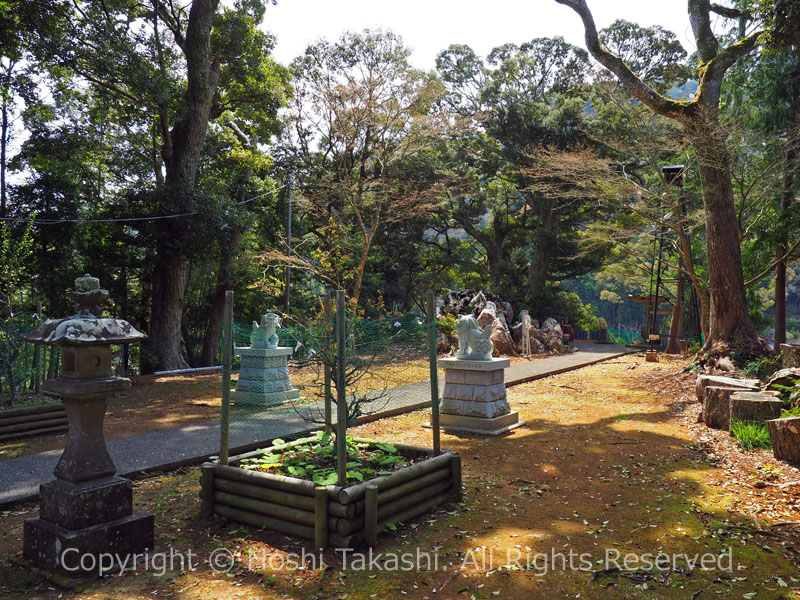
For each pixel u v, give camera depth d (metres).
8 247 14.41
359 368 6.43
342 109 19.25
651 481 6.45
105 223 19.56
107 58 16.41
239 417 9.95
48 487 4.37
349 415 5.90
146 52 17.95
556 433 9.11
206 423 9.53
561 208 31.31
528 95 35.03
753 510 5.44
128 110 20.12
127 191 18.88
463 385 9.40
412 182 25.77
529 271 34.81
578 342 32.12
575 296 42.75
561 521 5.20
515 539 4.76
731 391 8.96
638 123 17.61
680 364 18.67
